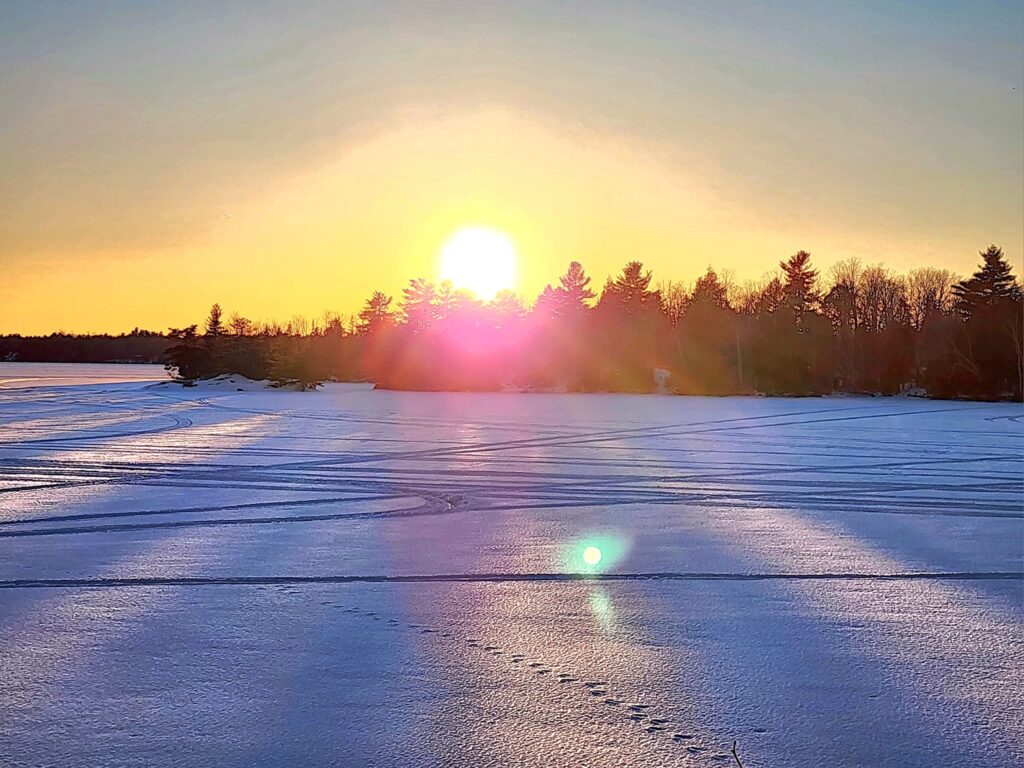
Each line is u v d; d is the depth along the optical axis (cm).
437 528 1046
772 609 691
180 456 1850
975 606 705
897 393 6381
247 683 518
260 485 1420
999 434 2670
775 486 1455
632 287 7606
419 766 412
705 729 456
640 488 1420
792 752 429
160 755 422
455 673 537
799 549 930
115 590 738
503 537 990
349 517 1121
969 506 1248
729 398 5659
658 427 2859
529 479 1521
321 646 588
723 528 1059
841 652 584
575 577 795
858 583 780
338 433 2494
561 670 544
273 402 4375
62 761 414
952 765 418
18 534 991
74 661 555
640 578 794
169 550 903
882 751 432
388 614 668
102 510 1162
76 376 8244
